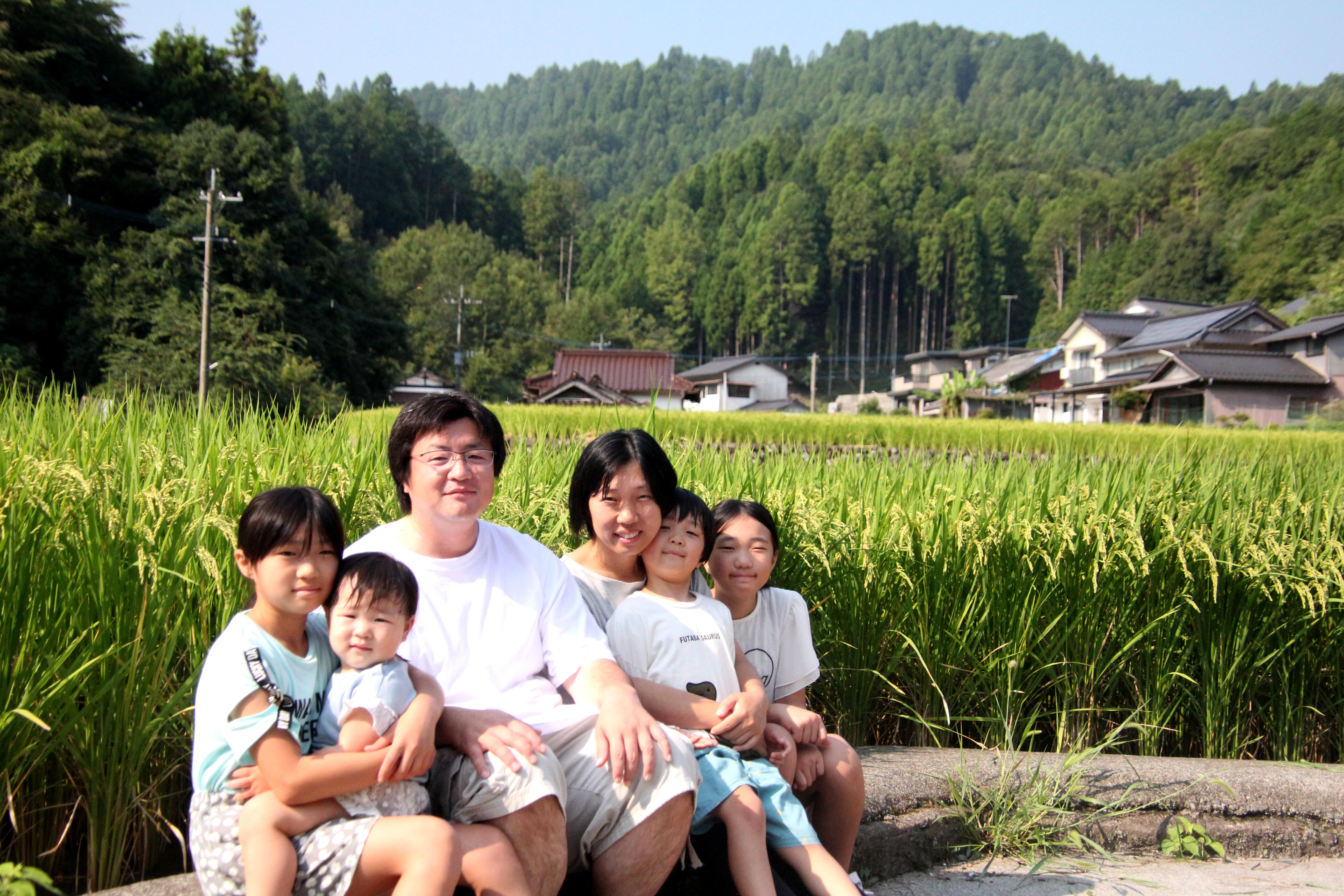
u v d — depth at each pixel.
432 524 2.49
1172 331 45.00
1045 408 51.75
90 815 2.45
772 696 3.15
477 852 2.05
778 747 2.78
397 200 95.69
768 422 19.02
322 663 2.21
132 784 2.47
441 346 66.38
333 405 26.05
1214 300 69.75
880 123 194.12
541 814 2.18
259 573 2.09
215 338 27.17
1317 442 15.87
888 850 3.10
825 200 114.19
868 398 73.19
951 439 17.89
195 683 2.57
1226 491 4.89
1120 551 3.96
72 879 2.54
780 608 3.16
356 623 2.16
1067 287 98.38
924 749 3.67
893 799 3.20
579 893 2.54
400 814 2.14
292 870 2.00
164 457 3.01
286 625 2.16
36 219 27.62
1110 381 44.41
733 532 3.04
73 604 2.51
